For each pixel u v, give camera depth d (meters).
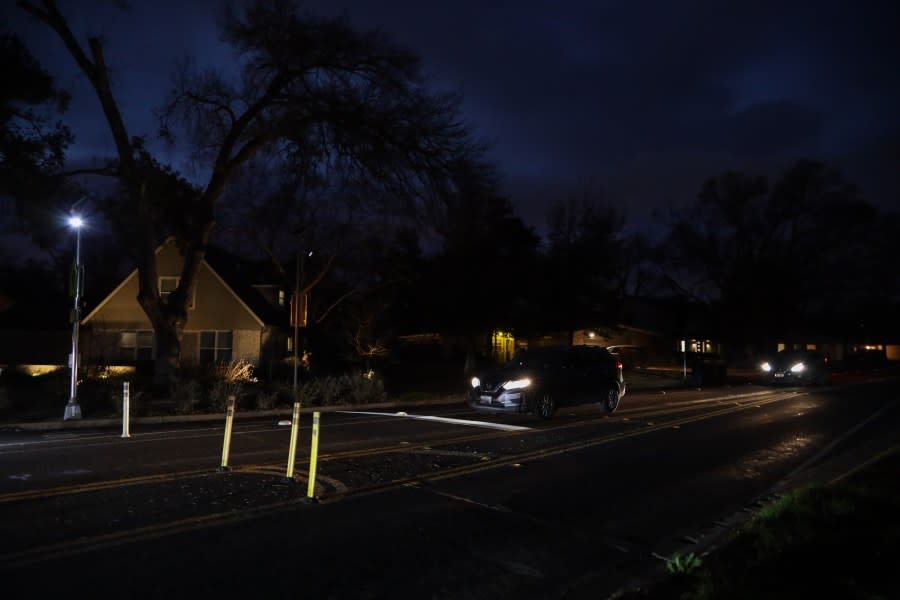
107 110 21.33
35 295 48.72
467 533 6.52
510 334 36.09
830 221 51.62
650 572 5.60
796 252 53.34
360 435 12.99
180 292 22.91
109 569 5.33
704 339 58.41
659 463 10.38
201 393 19.33
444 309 32.50
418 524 6.77
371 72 22.58
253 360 32.31
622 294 59.38
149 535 6.20
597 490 8.48
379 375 28.83
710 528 6.92
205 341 32.56
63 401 18.22
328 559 5.69
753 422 15.77
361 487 8.30
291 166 24.34
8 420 15.69
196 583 5.09
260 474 9.00
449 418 16.22
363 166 23.58
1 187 20.38
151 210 22.91
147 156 22.55
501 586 5.27
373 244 33.19
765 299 53.12
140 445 11.73
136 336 32.62
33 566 5.38
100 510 7.05
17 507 7.16
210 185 23.25
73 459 10.20
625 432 13.70
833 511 6.52
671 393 26.41
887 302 65.69
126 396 13.21
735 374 46.00
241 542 6.06
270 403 19.16
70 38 20.59
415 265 33.28
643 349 53.28
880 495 7.12
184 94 22.59
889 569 4.92
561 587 5.28
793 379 30.98
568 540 6.43
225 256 38.00
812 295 54.03
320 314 39.03
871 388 29.06
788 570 4.95
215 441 12.23
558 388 15.95
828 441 12.82
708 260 54.62
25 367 32.00
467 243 26.98
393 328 36.16
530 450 11.28
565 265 34.84
